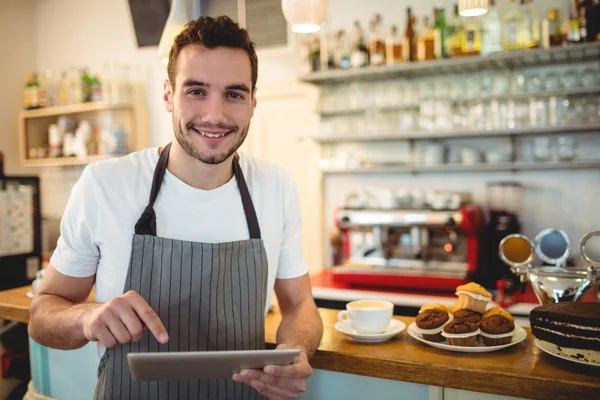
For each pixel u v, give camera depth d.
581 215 3.33
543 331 1.39
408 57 3.43
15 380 2.74
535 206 3.44
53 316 1.28
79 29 5.04
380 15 3.81
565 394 1.24
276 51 4.11
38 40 5.26
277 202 1.56
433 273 3.08
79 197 1.40
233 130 1.32
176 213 1.42
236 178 1.48
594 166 3.08
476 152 3.42
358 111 3.85
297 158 4.16
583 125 3.02
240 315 1.41
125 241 1.38
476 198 3.60
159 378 1.08
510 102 3.27
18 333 2.75
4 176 2.92
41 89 4.88
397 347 1.54
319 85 3.88
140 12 4.52
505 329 1.47
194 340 1.35
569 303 1.46
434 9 3.42
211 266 1.35
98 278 1.41
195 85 1.28
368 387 1.59
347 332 1.60
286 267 1.62
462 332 1.47
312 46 3.75
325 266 4.08
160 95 4.64
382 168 3.60
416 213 3.18
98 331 1.14
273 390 1.18
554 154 3.27
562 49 2.96
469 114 3.43
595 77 3.09
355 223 3.34
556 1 3.29
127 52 4.79
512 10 3.34
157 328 1.13
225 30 1.29
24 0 5.18
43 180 5.14
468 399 1.42
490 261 3.33
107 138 4.59
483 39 3.23
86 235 1.38
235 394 1.41
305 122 4.10
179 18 2.05
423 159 3.63
